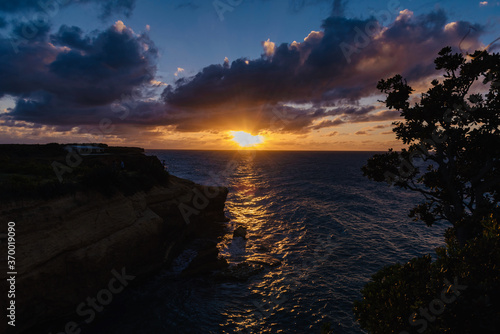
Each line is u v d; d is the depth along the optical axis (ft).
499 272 17.38
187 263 91.15
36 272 49.42
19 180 56.75
